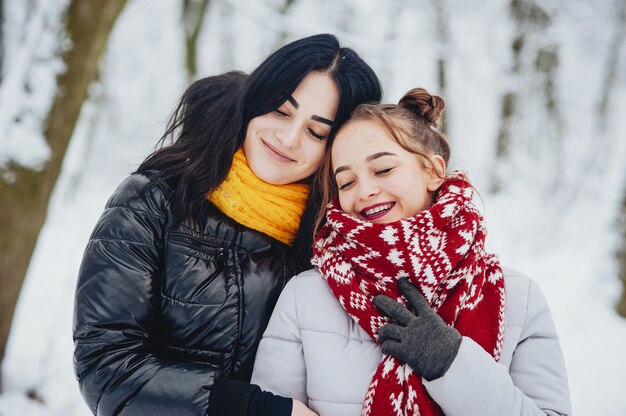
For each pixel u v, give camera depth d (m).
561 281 6.27
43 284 5.10
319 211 1.73
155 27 10.03
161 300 1.54
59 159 3.23
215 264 1.57
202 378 1.41
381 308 1.42
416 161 1.56
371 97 1.72
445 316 1.46
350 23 8.70
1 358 3.28
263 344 1.57
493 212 8.46
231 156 1.63
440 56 7.60
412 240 1.45
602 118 8.78
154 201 1.58
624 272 5.34
